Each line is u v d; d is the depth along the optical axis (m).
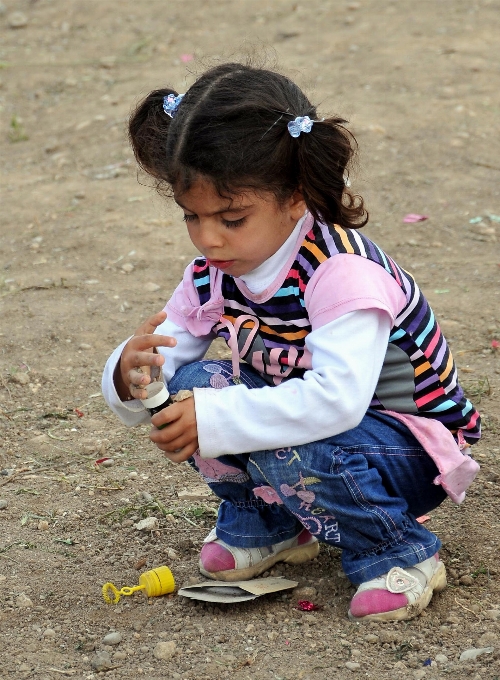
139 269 7.45
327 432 3.30
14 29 14.68
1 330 6.47
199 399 3.34
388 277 3.39
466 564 3.92
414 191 8.70
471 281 7.03
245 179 3.18
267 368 3.58
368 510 3.45
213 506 4.47
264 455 3.43
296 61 12.14
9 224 8.41
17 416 5.45
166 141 3.31
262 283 3.45
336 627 3.51
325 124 3.35
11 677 3.31
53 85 12.36
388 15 13.84
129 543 4.21
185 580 3.89
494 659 3.27
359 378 3.24
